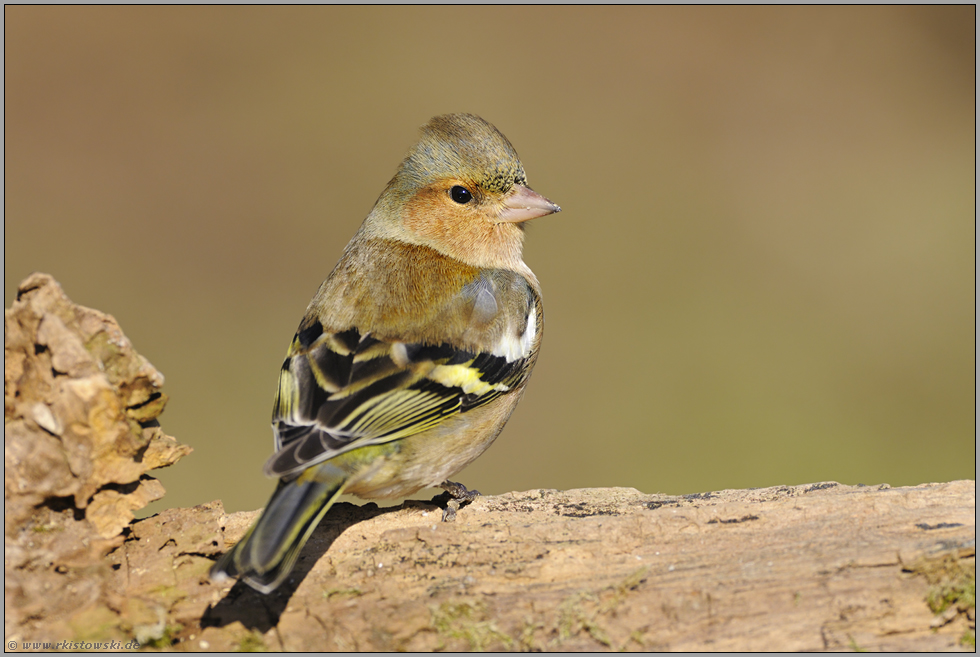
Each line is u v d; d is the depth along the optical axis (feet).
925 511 25.73
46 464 22.71
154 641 22.49
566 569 24.59
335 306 29.48
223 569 20.90
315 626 23.06
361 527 27.22
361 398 26.50
